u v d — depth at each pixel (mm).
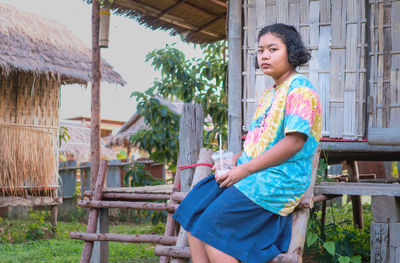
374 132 3992
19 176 7812
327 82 4328
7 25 7582
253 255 2258
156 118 7613
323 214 5484
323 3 4371
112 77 8055
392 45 4156
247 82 4598
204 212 2307
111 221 10133
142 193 4355
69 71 7695
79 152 16984
